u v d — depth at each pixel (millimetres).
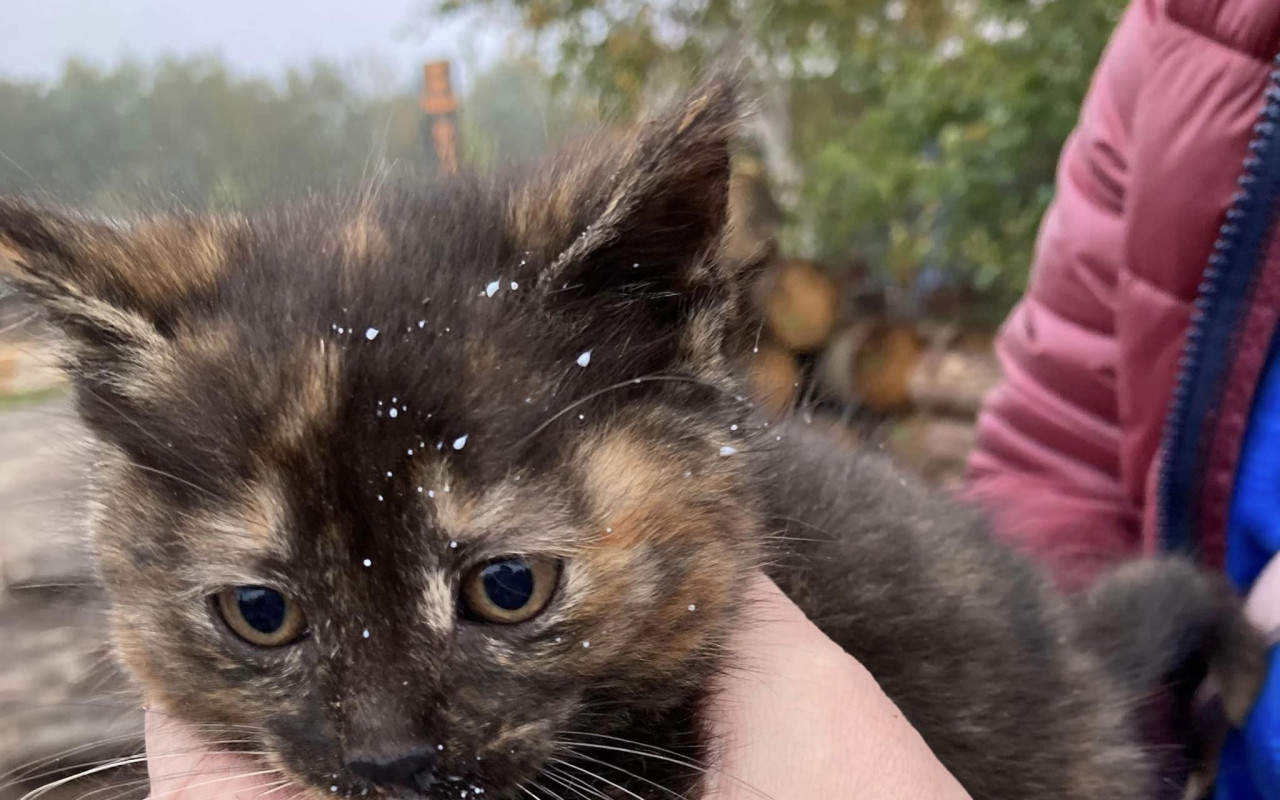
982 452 262
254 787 141
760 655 148
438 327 130
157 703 149
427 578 127
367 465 125
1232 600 195
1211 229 185
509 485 127
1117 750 188
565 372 134
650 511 137
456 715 129
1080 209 234
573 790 143
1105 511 232
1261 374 184
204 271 145
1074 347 234
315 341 130
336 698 129
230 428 130
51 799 204
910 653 175
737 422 150
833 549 179
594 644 135
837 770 134
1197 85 183
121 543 142
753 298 152
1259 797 182
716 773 139
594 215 136
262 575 131
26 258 137
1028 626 183
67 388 150
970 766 172
